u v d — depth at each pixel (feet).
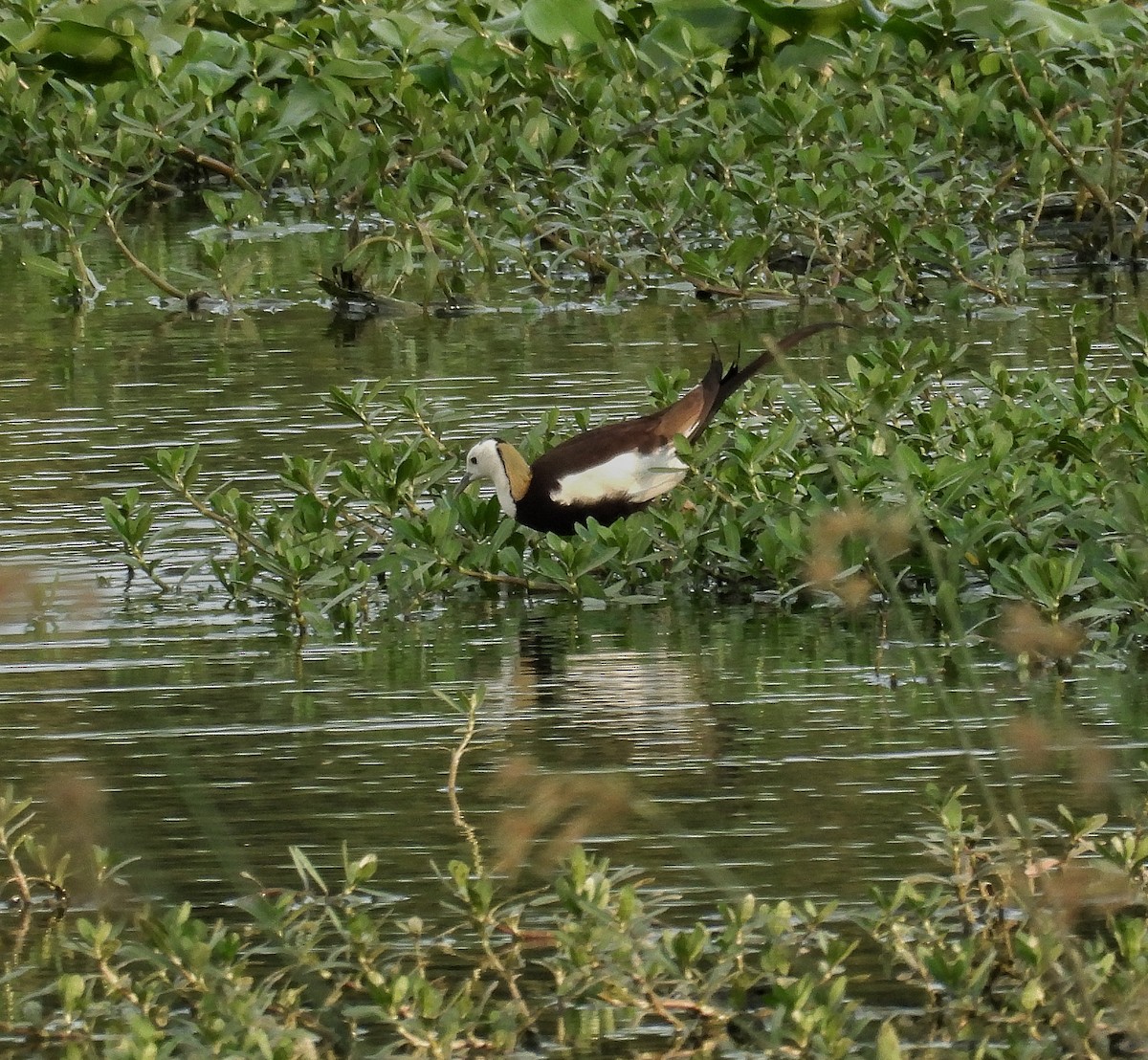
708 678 35.53
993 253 65.16
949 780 30.86
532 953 26.23
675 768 31.53
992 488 38.68
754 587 40.81
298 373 56.24
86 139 74.28
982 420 43.27
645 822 29.66
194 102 77.82
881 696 34.47
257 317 63.82
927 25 80.18
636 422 42.06
